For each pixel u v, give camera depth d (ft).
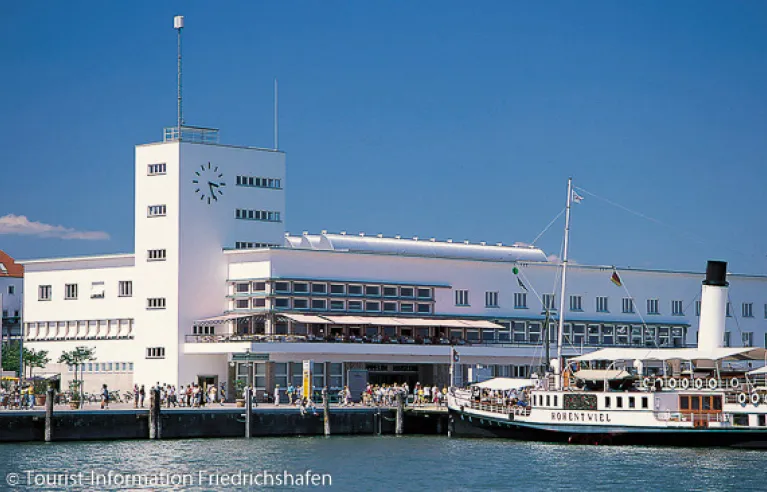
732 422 476.13
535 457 463.42
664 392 486.38
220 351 620.49
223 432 532.32
